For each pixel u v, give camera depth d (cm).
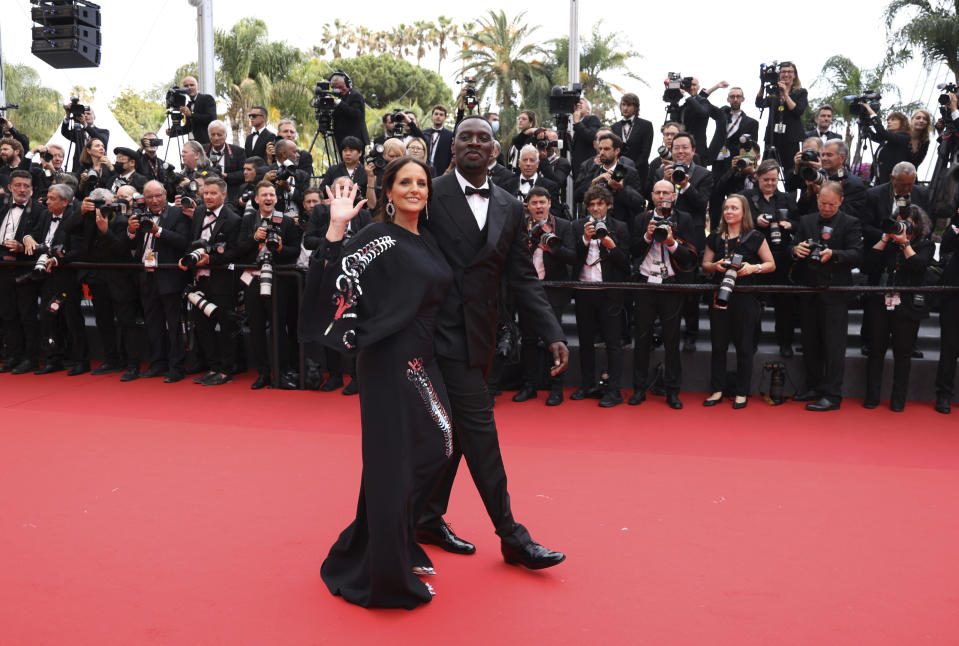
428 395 288
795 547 347
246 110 3161
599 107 3372
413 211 292
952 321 605
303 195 710
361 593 292
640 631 272
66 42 1009
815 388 646
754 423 580
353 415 598
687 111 892
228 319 713
